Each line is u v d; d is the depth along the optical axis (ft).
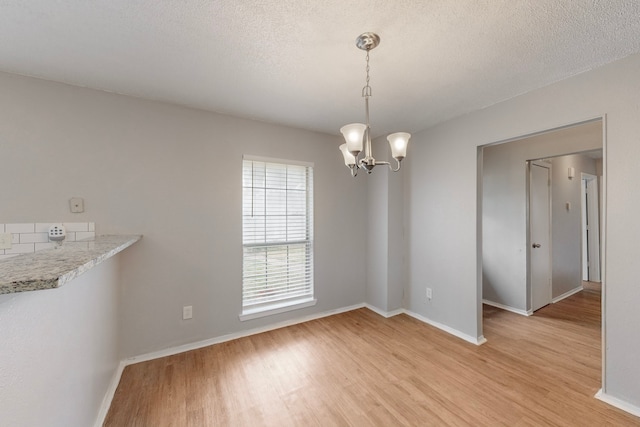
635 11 4.42
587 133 9.53
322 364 7.47
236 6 4.34
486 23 4.75
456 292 9.31
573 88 6.54
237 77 6.60
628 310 5.68
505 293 11.85
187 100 7.83
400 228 11.34
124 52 5.58
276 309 9.84
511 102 7.75
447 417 5.51
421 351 8.17
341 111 8.70
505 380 6.71
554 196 12.94
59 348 3.53
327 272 11.06
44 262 2.93
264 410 5.73
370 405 5.87
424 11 4.47
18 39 5.12
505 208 11.84
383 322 10.37
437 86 7.07
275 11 4.46
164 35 5.05
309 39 5.19
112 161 7.25
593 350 8.19
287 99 7.81
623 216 5.76
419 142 10.67
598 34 5.03
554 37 5.14
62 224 6.68
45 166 6.54
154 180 7.77
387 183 11.01
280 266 10.10
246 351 8.17
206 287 8.54
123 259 7.38
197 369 7.21
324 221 10.96
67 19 4.60
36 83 6.49
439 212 9.90
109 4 4.29
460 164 9.16
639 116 5.57
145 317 7.66
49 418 3.24
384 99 7.84
